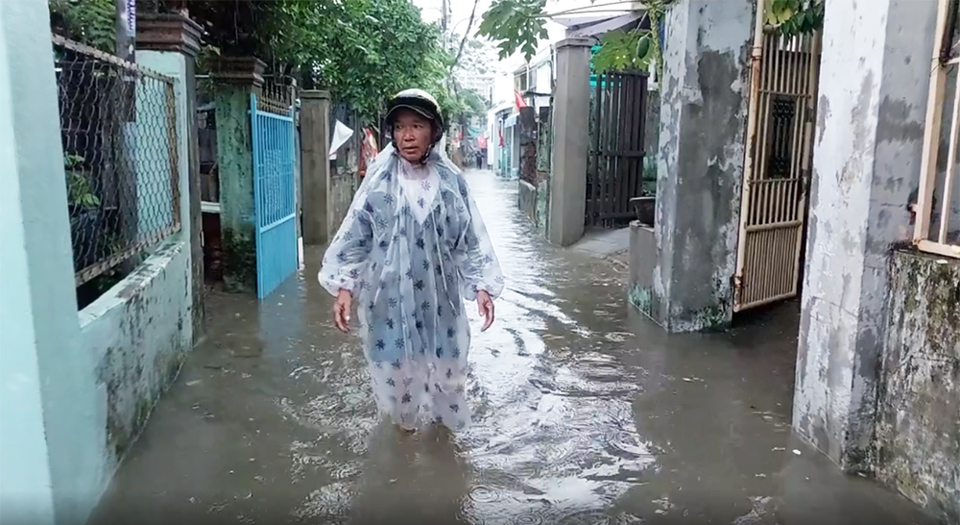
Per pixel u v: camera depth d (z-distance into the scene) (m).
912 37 2.61
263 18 6.25
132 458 2.99
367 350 3.19
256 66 5.97
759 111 4.99
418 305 3.13
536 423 3.43
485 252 3.24
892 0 2.58
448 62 13.05
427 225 3.09
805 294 3.23
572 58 8.63
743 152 4.91
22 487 2.16
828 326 3.02
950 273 2.46
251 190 6.05
